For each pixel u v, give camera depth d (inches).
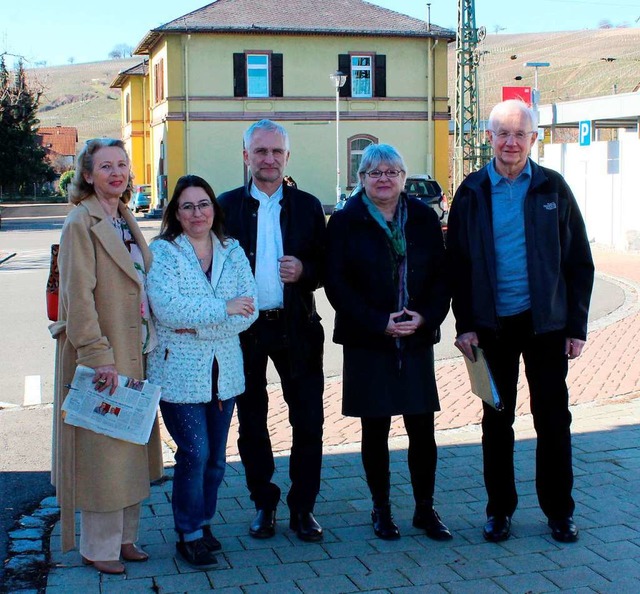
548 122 1165.7
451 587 156.6
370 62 1581.0
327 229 181.8
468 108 1424.7
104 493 159.6
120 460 160.9
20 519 193.6
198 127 1537.9
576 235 175.9
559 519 177.9
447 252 180.2
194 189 166.1
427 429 182.1
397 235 177.3
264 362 183.0
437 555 170.9
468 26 1395.2
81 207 158.2
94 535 163.0
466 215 175.3
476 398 301.7
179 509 168.6
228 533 183.6
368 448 182.5
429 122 1601.9
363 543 177.3
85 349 155.2
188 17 1530.5
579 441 242.4
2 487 215.8
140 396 158.6
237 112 1544.0
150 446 172.4
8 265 849.5
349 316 176.1
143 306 163.6
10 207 2519.7
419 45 1588.3
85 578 161.0
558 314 172.7
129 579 160.7
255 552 173.3
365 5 1628.9
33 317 513.0
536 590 155.0
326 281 179.3
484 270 173.5
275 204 182.2
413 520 186.1
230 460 232.5
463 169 1409.9
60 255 158.4
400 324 173.2
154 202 1748.3
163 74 1579.7
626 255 852.6
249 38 1533.0
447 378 336.8
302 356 178.4
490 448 179.6
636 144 868.0
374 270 176.1
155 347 165.9
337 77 1455.5
